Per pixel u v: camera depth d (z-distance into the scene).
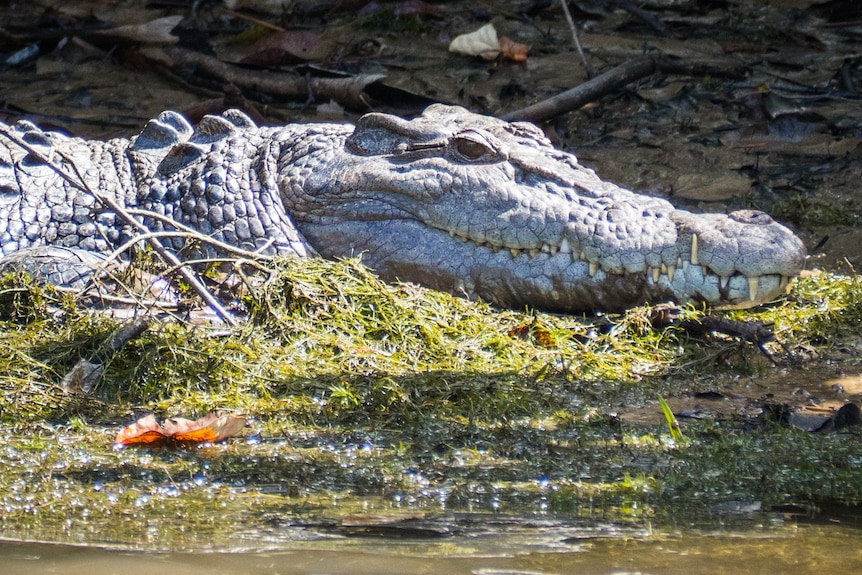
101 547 6.17
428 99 16.67
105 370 9.03
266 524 6.53
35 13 20.84
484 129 10.94
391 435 8.10
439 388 8.77
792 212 13.44
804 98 16.78
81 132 15.88
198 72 17.92
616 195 10.30
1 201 11.61
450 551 6.08
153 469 7.46
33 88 17.67
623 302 10.20
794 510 6.76
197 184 11.53
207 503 6.88
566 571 5.79
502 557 5.98
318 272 10.38
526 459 7.66
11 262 10.63
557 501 6.90
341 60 18.36
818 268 12.06
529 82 17.53
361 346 9.52
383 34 19.67
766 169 14.79
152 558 5.99
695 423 8.34
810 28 19.70
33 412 8.50
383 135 11.09
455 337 9.82
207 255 11.29
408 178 10.67
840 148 15.34
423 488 7.13
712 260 9.68
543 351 9.62
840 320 10.55
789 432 8.14
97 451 7.80
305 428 8.23
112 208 10.02
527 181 10.43
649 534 6.34
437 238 10.64
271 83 17.16
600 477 7.33
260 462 7.59
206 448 7.86
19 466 7.50
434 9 20.39
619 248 9.92
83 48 19.03
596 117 16.41
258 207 11.34
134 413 8.55
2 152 12.01
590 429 8.21
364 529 6.43
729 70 17.50
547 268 10.25
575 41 17.22
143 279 10.40
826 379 9.34
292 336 9.64
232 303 10.32
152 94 17.42
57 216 11.63
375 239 10.87
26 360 9.12
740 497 6.98
